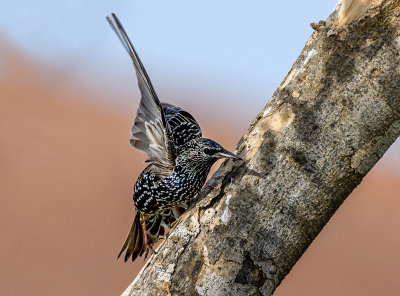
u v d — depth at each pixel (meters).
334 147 7.97
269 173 8.02
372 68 7.95
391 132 7.99
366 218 17.61
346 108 7.98
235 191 8.08
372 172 19.05
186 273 7.95
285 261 8.00
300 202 7.97
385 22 7.96
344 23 8.16
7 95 20.03
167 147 10.12
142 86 9.51
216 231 8.00
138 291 8.08
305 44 8.52
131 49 8.69
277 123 8.19
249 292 7.85
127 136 19.84
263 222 7.95
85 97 20.81
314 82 8.15
